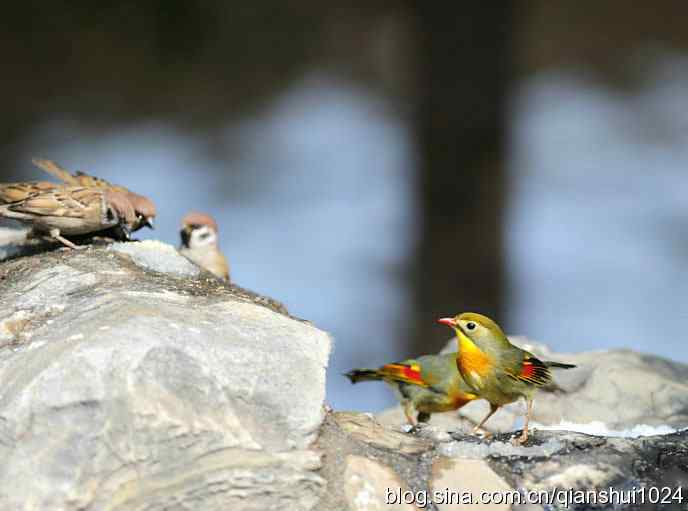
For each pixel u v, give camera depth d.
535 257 19.84
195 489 4.94
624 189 22.52
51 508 4.74
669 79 26.88
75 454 4.81
